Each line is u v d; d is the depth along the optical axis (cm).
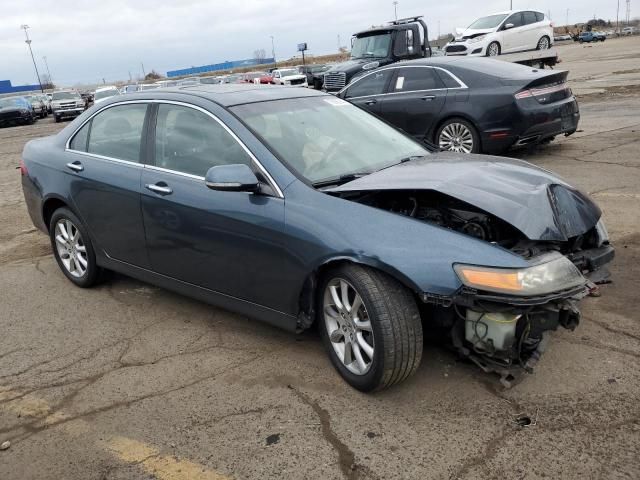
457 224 333
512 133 813
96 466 283
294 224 331
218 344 394
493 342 293
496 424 291
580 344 356
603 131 1052
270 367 360
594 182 710
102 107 478
